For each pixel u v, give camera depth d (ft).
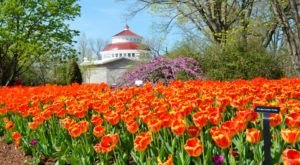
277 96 21.95
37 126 21.24
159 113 17.07
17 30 84.48
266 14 91.15
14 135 22.11
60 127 21.53
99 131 16.65
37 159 21.52
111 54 320.70
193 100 19.22
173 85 30.32
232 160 14.05
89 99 22.26
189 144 13.07
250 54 57.16
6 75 95.96
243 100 18.44
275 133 15.75
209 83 31.63
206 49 60.39
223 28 86.99
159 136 16.69
